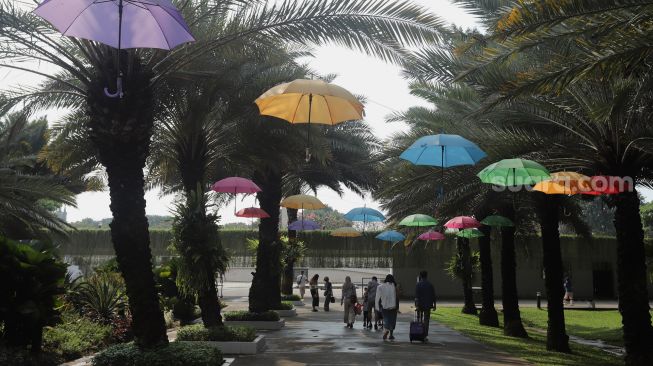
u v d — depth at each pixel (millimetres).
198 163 14312
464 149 12500
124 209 9203
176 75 12492
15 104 13039
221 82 13203
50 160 16594
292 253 31625
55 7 6848
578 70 8547
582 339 20656
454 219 18797
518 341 16953
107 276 17188
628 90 9836
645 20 8219
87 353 12266
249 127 15648
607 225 73875
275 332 16859
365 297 18172
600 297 42094
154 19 7043
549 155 13164
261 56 12297
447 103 16281
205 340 12297
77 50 12898
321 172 26484
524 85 9031
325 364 10891
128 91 9172
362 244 41625
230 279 51406
